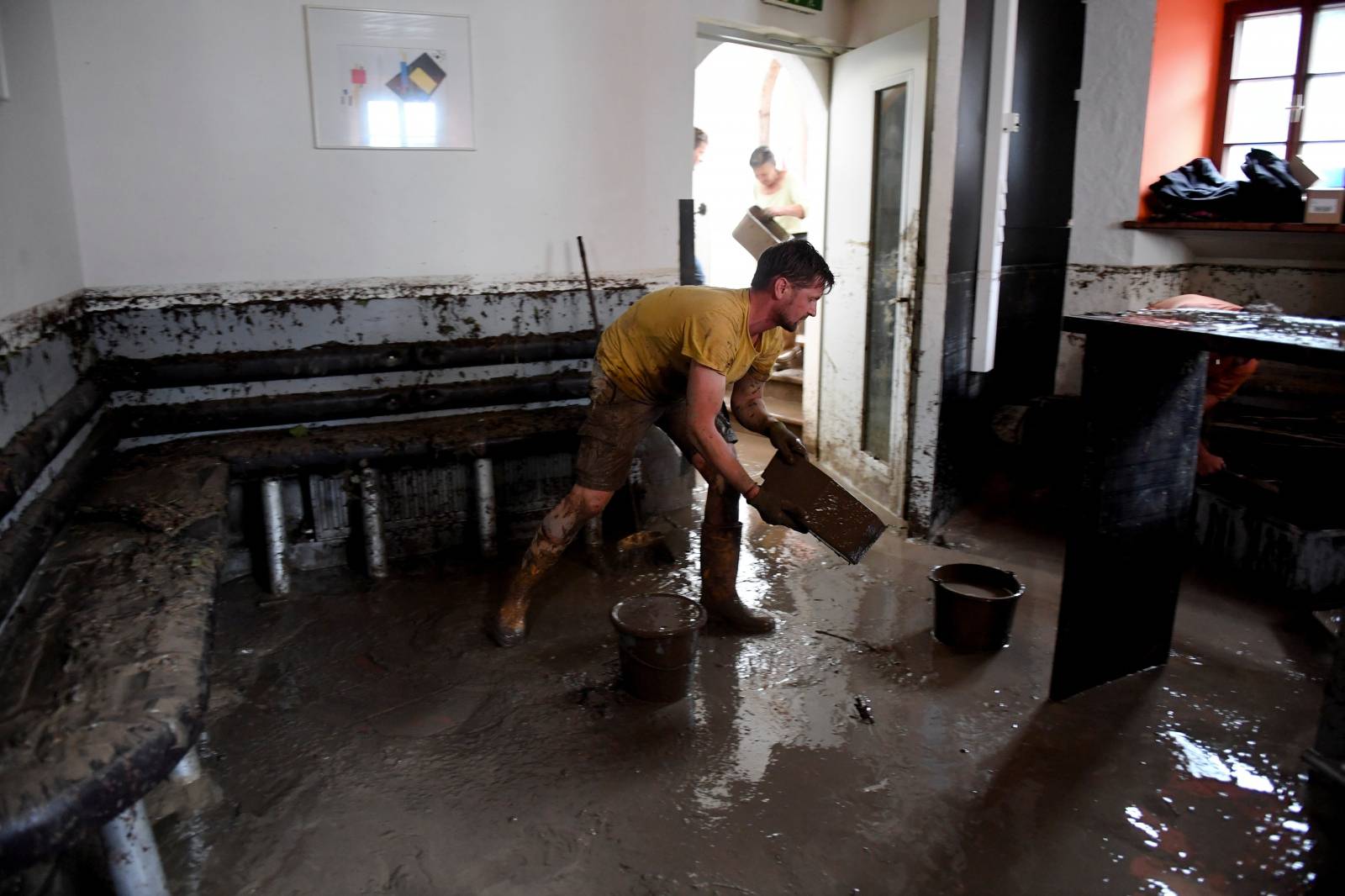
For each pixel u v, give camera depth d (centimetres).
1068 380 469
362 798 214
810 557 361
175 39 305
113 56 299
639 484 389
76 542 230
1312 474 338
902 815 209
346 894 185
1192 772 224
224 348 329
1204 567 343
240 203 323
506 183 359
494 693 260
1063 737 238
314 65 322
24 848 123
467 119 347
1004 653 284
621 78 370
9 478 195
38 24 277
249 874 189
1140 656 268
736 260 746
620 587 332
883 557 360
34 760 135
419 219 349
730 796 215
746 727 244
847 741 237
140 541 230
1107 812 210
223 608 309
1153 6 410
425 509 349
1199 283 462
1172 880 189
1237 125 451
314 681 266
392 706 253
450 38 338
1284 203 402
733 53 707
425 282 354
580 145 369
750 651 286
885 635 296
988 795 216
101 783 132
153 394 322
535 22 350
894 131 382
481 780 221
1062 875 190
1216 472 356
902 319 373
